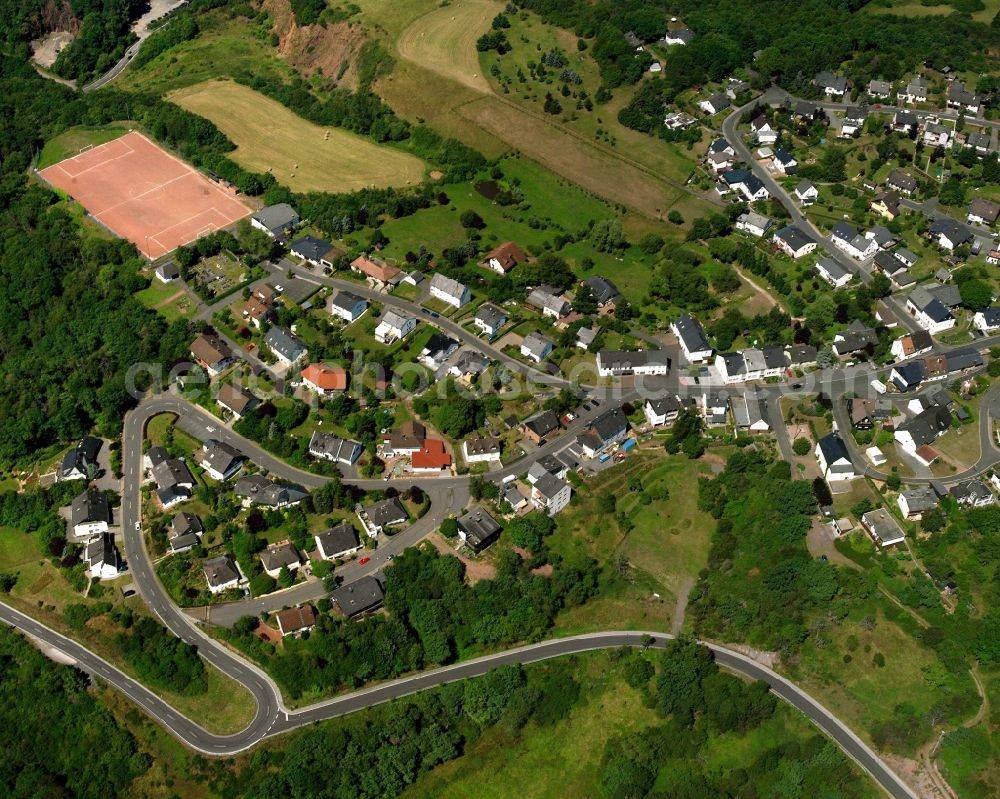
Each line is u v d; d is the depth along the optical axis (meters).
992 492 183.50
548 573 178.12
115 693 166.75
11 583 182.88
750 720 158.62
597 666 167.62
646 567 180.12
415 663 164.62
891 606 169.00
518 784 155.62
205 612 173.00
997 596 166.25
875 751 155.88
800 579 172.62
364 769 152.00
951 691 159.25
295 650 165.88
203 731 160.62
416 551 177.00
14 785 158.38
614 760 155.62
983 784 149.38
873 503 182.38
